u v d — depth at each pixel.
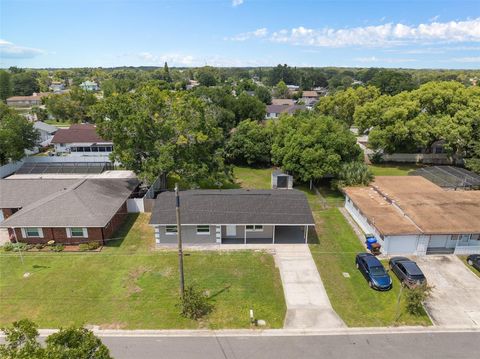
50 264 26.14
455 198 33.22
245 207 29.84
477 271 25.12
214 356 17.58
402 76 112.00
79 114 91.38
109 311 20.92
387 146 52.22
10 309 21.09
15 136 46.88
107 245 28.98
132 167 36.44
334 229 31.98
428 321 20.12
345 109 70.00
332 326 19.77
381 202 32.84
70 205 30.06
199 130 36.94
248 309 21.17
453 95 51.22
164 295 22.42
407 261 24.48
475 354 17.69
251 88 150.12
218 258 26.95
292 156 40.88
